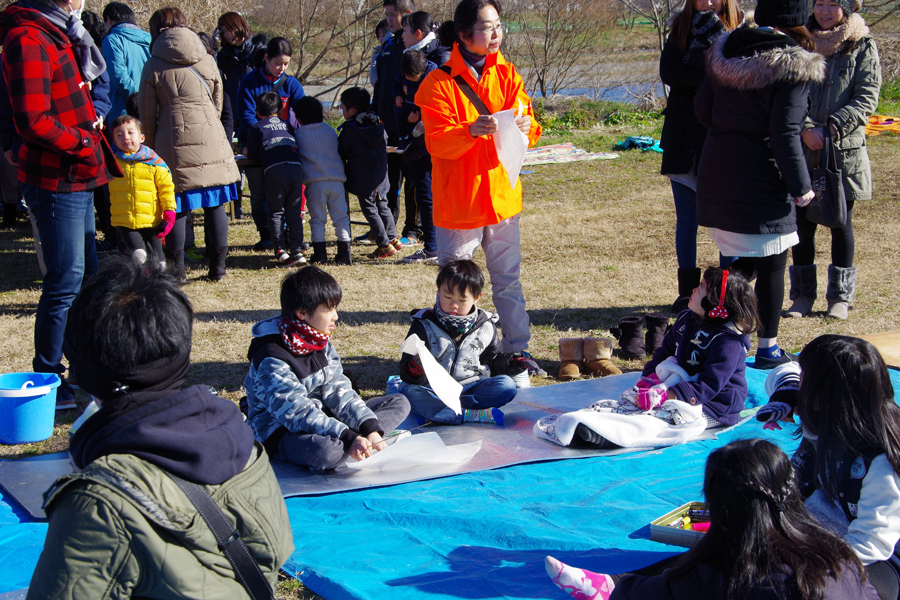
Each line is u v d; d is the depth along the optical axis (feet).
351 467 11.89
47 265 14.24
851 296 19.51
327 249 28.53
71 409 14.93
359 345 18.61
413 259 26.40
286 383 11.44
